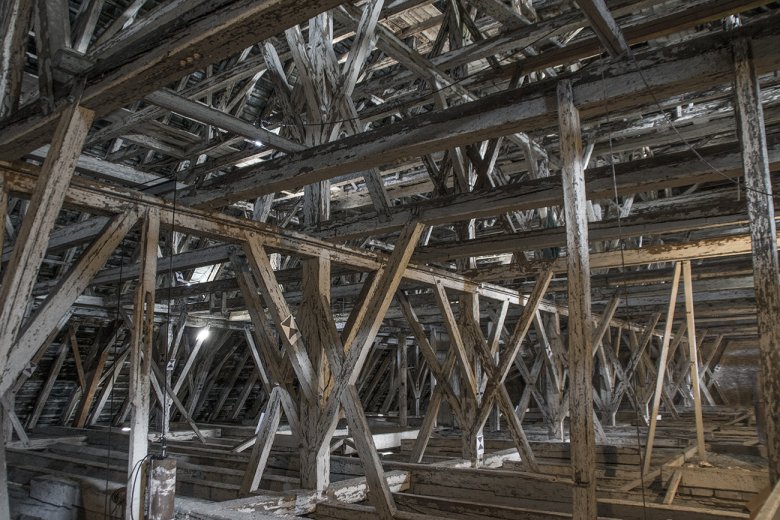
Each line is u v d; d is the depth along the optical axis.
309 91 4.35
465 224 5.46
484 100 2.69
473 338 5.60
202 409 11.55
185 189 4.00
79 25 2.93
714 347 12.99
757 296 1.99
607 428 8.62
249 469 3.93
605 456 5.86
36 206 2.41
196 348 8.50
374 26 4.43
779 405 1.91
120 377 9.46
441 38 5.45
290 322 3.88
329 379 4.10
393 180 8.22
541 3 5.88
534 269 5.42
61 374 8.79
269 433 3.97
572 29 4.61
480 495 4.54
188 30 2.01
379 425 10.16
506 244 4.73
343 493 4.09
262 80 7.18
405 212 4.16
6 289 2.35
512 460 5.73
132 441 2.85
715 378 14.34
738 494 4.39
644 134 6.63
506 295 6.25
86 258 2.85
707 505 4.46
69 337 8.23
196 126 7.07
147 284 3.06
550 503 4.24
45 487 4.48
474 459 5.20
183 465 4.97
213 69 6.73
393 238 10.29
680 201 8.10
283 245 3.89
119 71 2.29
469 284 5.62
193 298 8.60
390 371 13.39
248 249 3.70
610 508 3.85
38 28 2.68
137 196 3.09
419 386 13.03
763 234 2.00
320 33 4.44
